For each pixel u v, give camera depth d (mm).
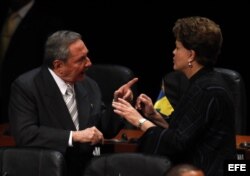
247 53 13664
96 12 14164
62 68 8672
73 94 8930
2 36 13492
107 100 11195
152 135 8086
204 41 7887
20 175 8328
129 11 14055
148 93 14211
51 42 8680
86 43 14266
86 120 8922
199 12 13758
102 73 11242
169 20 13922
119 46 14195
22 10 13312
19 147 8398
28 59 13242
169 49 14008
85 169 8227
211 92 7805
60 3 14258
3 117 13516
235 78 11008
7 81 13391
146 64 14164
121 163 8117
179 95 10461
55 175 8156
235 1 13570
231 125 7941
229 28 13672
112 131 9188
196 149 7934
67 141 8477
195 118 7801
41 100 8719
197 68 8039
